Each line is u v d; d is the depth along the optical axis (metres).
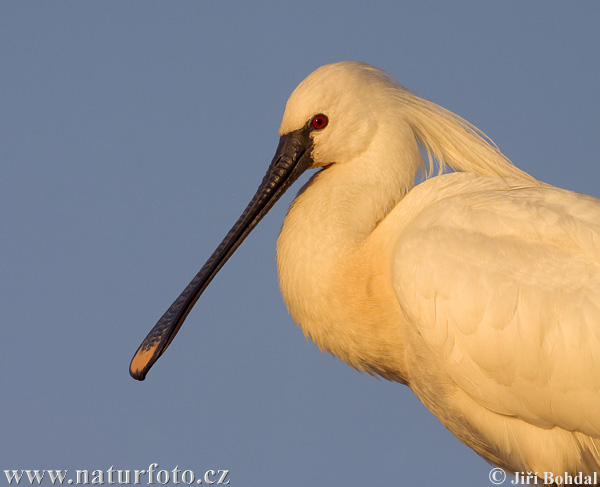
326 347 12.90
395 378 13.07
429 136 13.48
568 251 11.48
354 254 12.66
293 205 13.09
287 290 12.81
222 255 13.65
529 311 11.34
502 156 13.53
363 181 13.00
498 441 12.16
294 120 13.42
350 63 13.56
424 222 12.16
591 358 11.15
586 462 11.80
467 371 11.73
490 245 11.65
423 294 11.76
